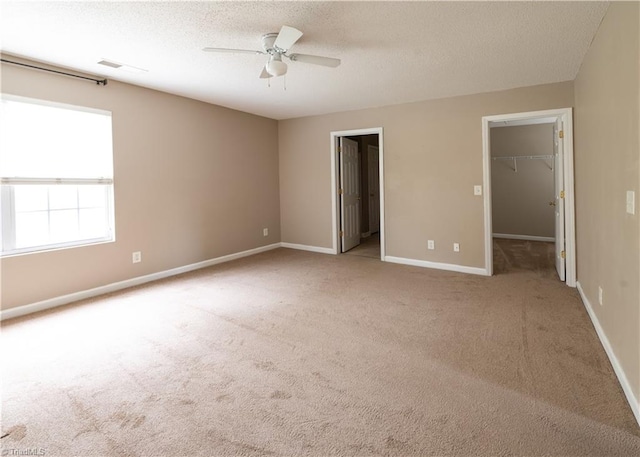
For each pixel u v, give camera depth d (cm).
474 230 457
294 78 382
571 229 389
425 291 385
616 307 218
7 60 310
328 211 589
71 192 368
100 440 167
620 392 196
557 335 269
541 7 235
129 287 411
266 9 237
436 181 480
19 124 327
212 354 250
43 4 226
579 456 152
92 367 233
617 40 212
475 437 165
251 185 581
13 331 290
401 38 283
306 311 331
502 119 434
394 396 198
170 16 244
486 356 240
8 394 204
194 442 165
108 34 272
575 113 382
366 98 472
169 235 456
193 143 481
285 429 173
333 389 206
